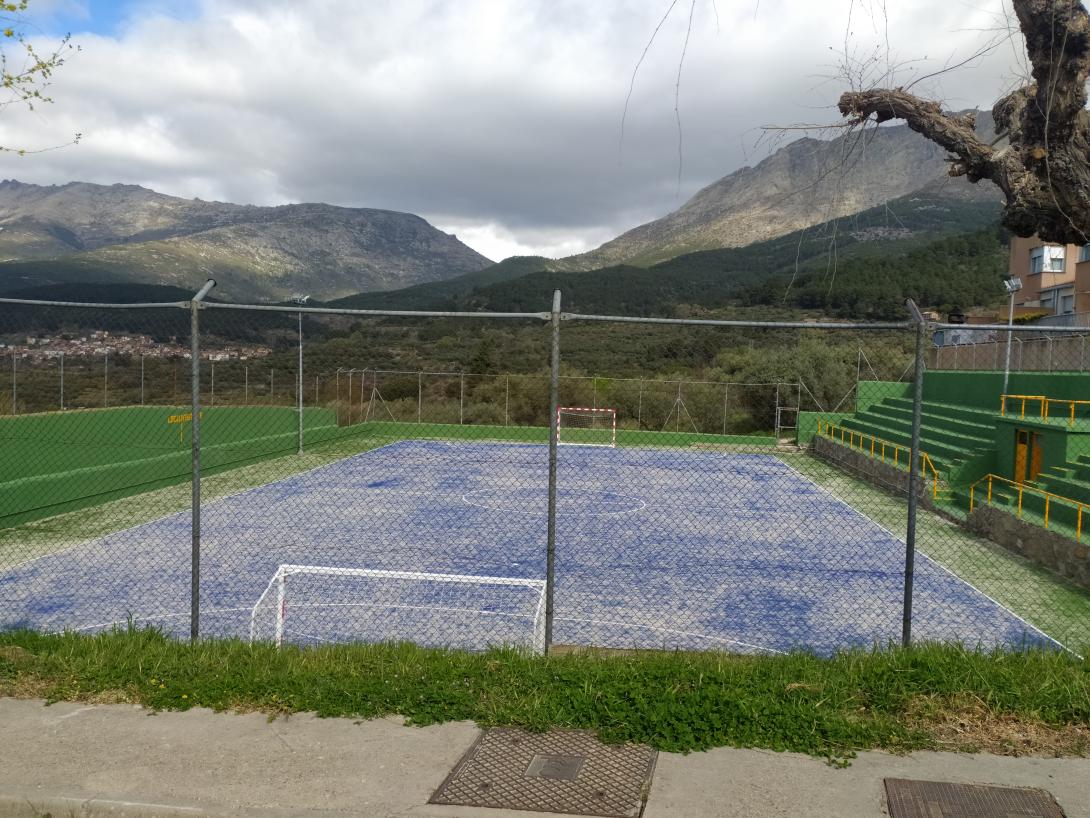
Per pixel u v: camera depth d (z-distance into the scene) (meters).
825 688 5.22
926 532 16.94
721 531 16.75
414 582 11.67
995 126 5.96
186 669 5.56
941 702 5.06
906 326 6.15
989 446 21.66
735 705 4.90
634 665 5.68
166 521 16.42
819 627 10.01
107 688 5.35
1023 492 17.28
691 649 8.88
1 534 14.91
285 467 26.11
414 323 48.75
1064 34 5.19
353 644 6.62
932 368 34.69
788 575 12.89
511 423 39.25
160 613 9.89
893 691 5.16
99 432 22.23
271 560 13.11
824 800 4.02
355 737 4.69
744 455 32.12
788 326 6.17
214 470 24.19
